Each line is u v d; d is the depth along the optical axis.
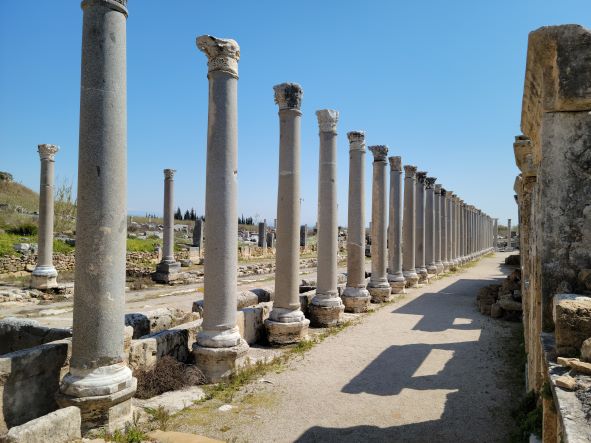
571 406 3.21
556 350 4.32
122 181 6.70
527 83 5.68
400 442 6.44
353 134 16.73
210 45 9.10
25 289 20.98
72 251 29.89
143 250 34.22
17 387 6.29
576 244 4.95
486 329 13.70
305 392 8.38
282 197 12.00
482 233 64.56
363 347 11.61
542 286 5.07
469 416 7.30
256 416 7.30
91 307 6.44
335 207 14.39
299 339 11.80
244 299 14.42
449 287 24.62
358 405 7.78
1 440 4.85
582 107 4.91
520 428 6.29
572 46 4.88
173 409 7.51
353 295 16.53
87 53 6.52
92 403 6.25
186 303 20.44
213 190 9.21
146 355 8.42
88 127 6.48
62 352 6.92
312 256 50.06
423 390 8.50
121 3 6.70
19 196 57.28
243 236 61.47
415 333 13.20
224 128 9.20
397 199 22.06
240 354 9.18
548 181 5.04
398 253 22.05
